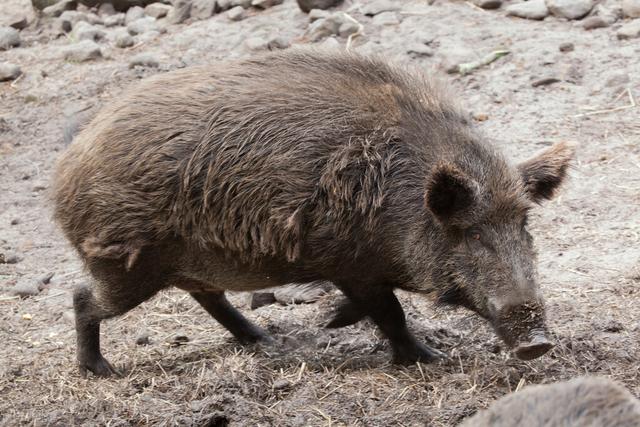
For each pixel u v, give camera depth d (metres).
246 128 12.91
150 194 13.05
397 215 12.66
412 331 14.15
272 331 14.76
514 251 12.21
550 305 14.53
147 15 25.72
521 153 18.50
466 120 13.35
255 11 24.66
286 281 13.43
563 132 19.08
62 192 13.58
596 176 17.86
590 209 17.05
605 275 15.25
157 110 13.22
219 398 12.62
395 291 15.50
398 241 12.72
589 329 13.70
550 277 15.38
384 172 12.72
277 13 24.27
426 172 12.64
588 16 22.33
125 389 13.41
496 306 12.11
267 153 12.82
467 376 12.73
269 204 12.80
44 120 22.08
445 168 11.94
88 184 13.28
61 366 14.41
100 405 12.99
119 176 13.12
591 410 6.36
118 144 13.17
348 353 13.94
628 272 15.22
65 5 26.42
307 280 13.37
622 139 18.75
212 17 24.83
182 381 13.44
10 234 18.77
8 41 25.17
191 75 13.69
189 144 12.99
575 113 19.56
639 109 19.45
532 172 12.91
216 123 12.99
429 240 12.55
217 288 13.77
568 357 13.02
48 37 25.55
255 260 13.16
